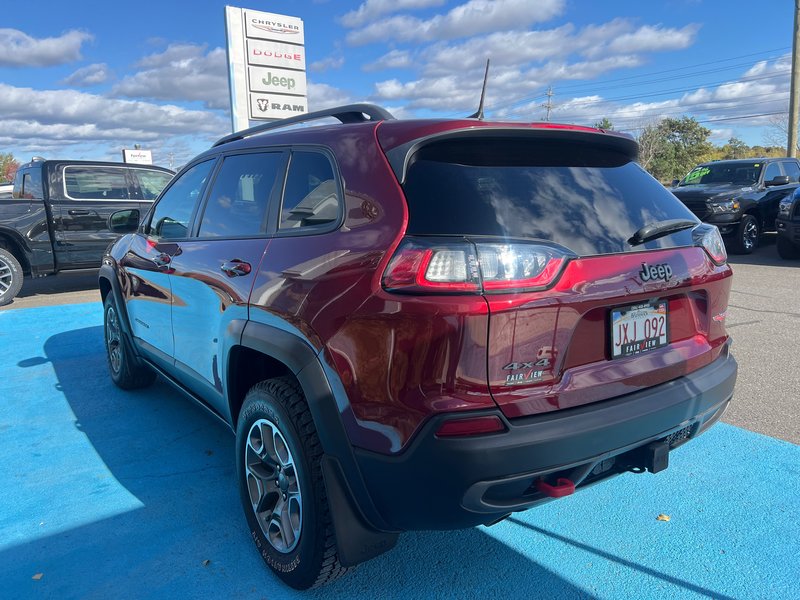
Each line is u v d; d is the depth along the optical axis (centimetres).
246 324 247
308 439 215
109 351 478
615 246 210
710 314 246
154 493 312
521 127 210
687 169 7750
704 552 254
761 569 242
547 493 189
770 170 1285
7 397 462
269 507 248
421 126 208
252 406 243
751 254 1206
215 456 355
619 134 238
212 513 292
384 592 235
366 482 197
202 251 297
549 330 189
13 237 874
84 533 276
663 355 225
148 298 374
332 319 202
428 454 180
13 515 291
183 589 237
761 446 350
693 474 320
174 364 349
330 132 241
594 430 191
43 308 848
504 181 205
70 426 403
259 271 244
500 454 178
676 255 226
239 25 1038
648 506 290
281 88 1097
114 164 962
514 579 241
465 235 187
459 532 274
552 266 188
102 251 945
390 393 187
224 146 322
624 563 248
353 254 200
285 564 233
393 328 184
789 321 638
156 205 392
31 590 237
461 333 176
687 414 220
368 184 208
